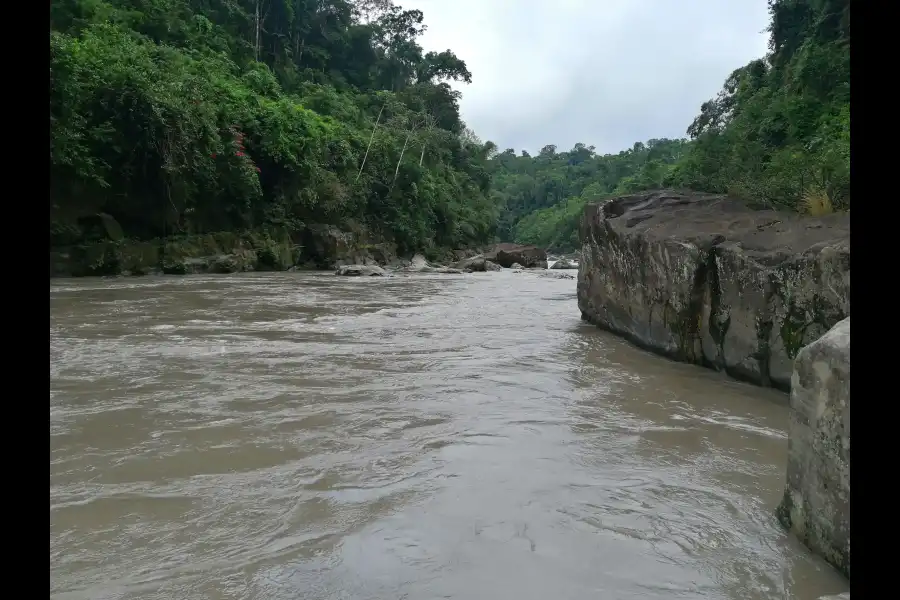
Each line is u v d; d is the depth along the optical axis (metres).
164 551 1.86
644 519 2.10
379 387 4.05
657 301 5.44
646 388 4.12
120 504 2.20
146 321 7.28
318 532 1.98
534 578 1.70
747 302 4.32
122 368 4.57
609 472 2.54
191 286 13.30
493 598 1.59
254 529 2.00
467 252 40.69
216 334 6.29
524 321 7.74
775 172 8.21
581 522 2.06
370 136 34.81
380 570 1.74
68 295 10.58
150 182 17.81
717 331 4.65
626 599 1.60
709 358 4.76
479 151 62.66
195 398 3.70
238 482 2.40
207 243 20.00
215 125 20.44
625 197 7.32
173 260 18.27
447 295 12.15
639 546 1.90
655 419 3.37
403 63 56.91
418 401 3.69
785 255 4.03
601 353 5.48
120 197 17.11
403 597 1.60
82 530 1.99
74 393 3.80
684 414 3.48
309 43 46.00
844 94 14.91
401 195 33.50
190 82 20.03
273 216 23.88
